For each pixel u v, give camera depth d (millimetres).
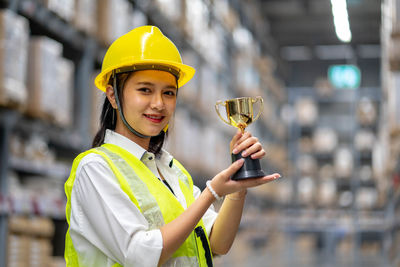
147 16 5695
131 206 1386
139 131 1511
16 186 3564
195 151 7078
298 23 13875
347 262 12188
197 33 7176
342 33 6535
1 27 3146
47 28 3898
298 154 15477
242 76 10266
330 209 15133
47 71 3678
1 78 3115
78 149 4492
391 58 4492
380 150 13086
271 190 13594
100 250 1431
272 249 14461
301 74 16016
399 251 7457
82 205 1428
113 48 1537
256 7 11773
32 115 3627
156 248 1328
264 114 12656
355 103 15336
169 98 1521
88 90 4453
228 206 1653
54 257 4379
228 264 9562
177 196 1590
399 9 4441
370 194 14828
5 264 3234
